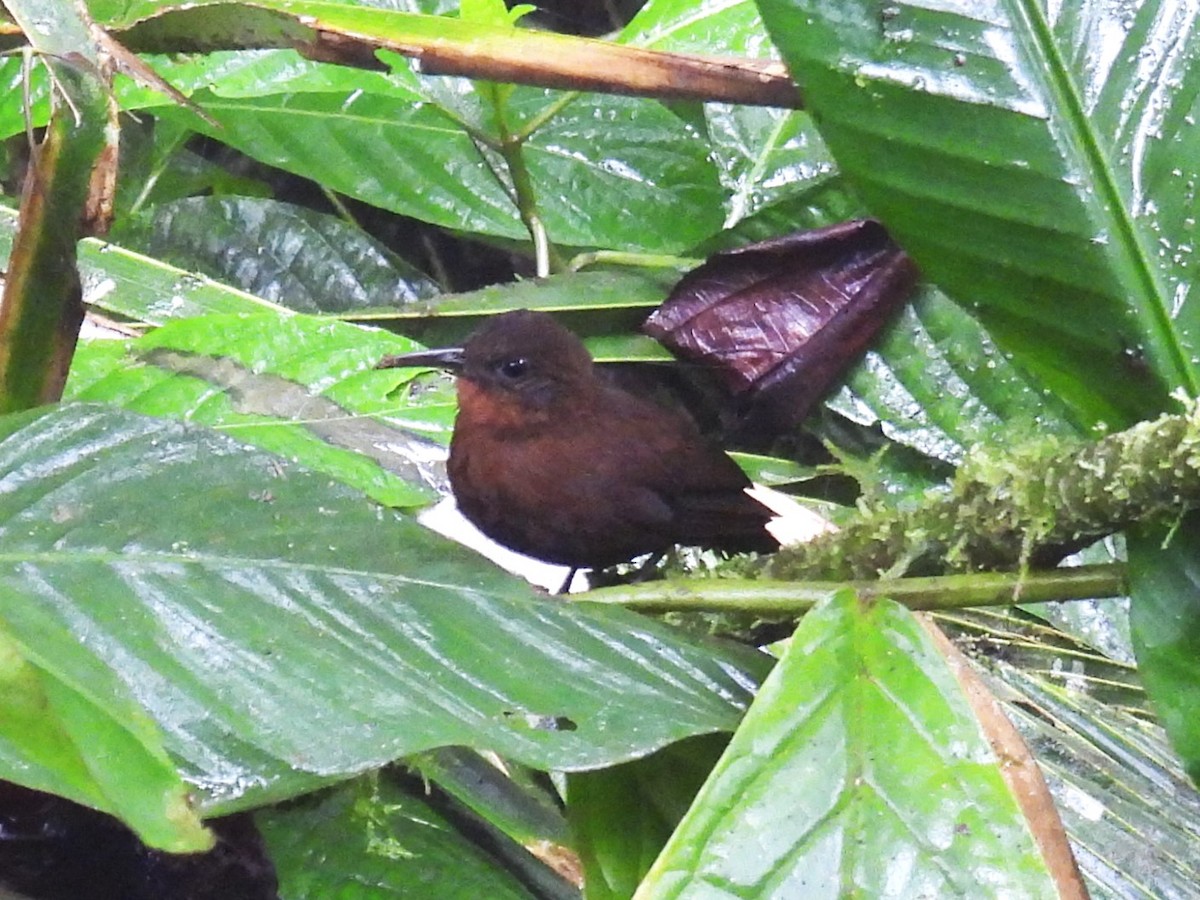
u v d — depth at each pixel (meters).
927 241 5.01
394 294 5.28
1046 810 4.94
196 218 5.28
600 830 5.00
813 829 4.93
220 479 4.98
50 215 4.99
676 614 5.02
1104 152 4.99
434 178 5.26
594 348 5.21
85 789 3.93
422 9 5.19
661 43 5.19
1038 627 5.12
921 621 4.96
